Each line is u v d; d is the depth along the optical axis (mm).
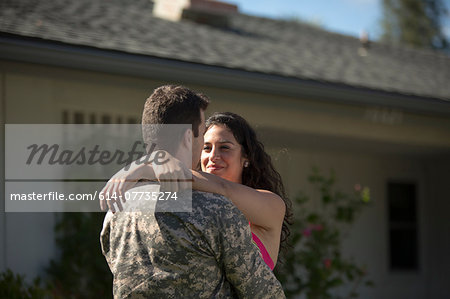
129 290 3344
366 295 16469
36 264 9398
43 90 9641
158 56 9586
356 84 11992
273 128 11820
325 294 11445
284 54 14523
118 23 12445
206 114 10477
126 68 9375
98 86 10125
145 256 3389
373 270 16797
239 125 4871
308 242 12000
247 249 3357
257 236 3916
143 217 3430
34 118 9500
